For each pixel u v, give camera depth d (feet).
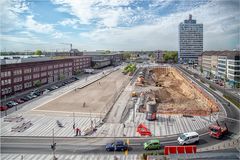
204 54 654.94
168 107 283.38
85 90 386.73
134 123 215.10
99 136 185.98
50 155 154.81
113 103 292.40
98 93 359.87
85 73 636.48
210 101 299.58
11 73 336.29
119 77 549.13
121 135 187.42
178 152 124.06
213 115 238.27
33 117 236.02
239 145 164.04
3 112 255.09
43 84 433.07
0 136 187.21
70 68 574.15
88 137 184.14
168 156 116.37
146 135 186.50
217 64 514.27
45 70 439.63
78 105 285.23
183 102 326.03
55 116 239.30
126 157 150.20
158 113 246.68
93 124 212.64
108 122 219.61
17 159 149.38
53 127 206.39
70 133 192.44
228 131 193.98
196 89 381.60
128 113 248.11
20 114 246.88
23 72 366.43
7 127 207.31
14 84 344.49
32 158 150.61
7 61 364.38
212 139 178.70
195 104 307.37
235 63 405.80
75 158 150.00
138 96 334.44
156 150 159.74
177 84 510.99
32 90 378.12
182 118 228.43
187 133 174.40
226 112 248.73
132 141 176.35
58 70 499.92
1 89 314.55
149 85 454.40
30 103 296.92
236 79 408.67
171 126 206.08
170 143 172.04
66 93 362.33
